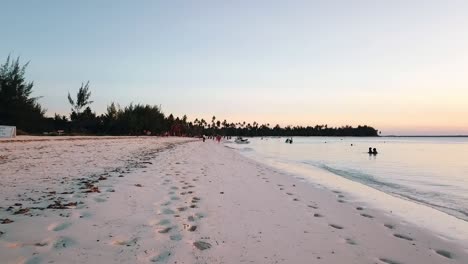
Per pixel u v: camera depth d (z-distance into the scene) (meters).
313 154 42.94
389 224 7.59
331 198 10.52
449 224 8.09
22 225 5.39
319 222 7.09
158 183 10.08
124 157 18.47
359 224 7.26
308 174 18.25
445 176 19.36
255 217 7.01
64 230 5.27
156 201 7.66
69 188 8.53
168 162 17.12
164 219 6.27
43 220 5.69
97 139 42.19
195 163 17.69
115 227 5.60
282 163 26.03
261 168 18.92
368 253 5.41
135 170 12.84
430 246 6.17
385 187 14.52
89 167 13.05
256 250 5.08
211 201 8.15
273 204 8.48
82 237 5.02
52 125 61.81
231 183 11.42
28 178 9.83
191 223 6.18
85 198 7.48
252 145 79.81
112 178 10.46
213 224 6.23
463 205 10.74
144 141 47.59
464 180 17.48
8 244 4.59
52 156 16.70
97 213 6.34
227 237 5.57
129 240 5.05
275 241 5.57
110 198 7.63
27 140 28.78
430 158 36.84
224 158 24.36
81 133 60.12
